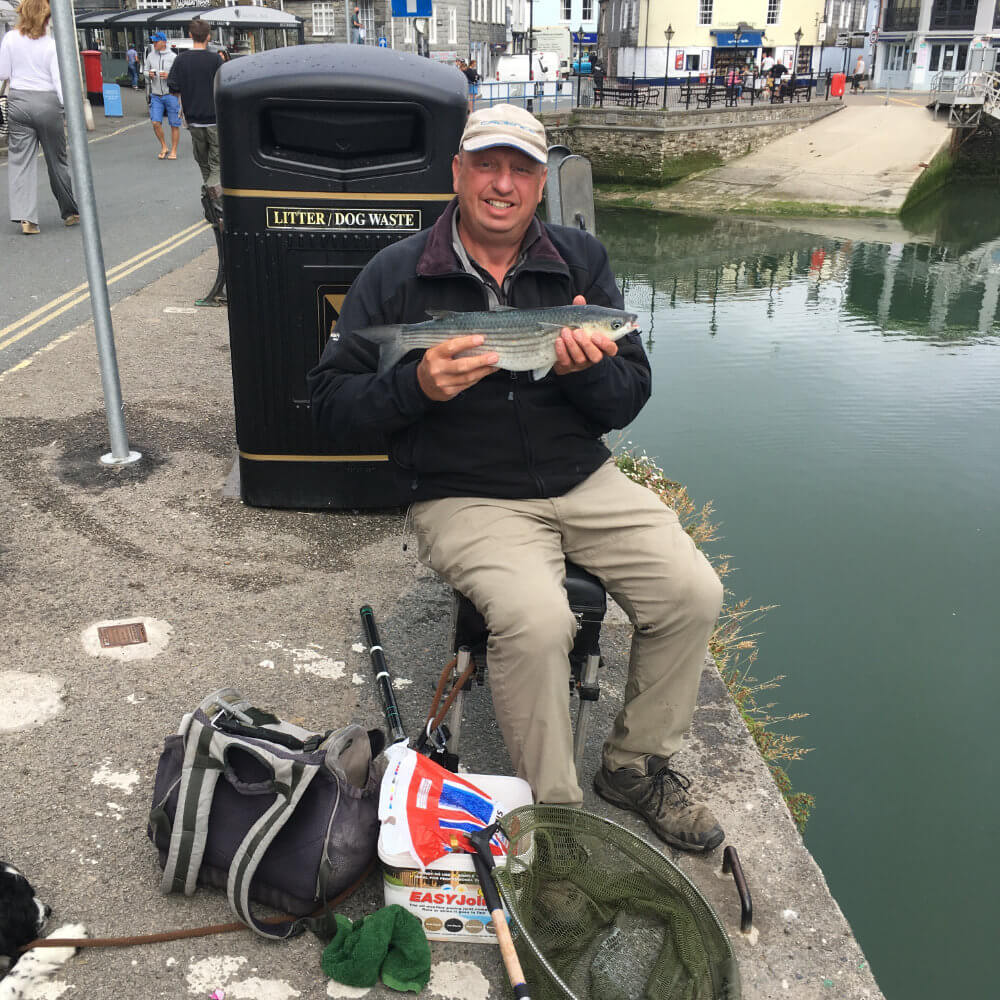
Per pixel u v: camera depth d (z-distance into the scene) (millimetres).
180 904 2293
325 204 3793
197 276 8906
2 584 3639
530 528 2508
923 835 5102
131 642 3309
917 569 7926
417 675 3199
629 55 46938
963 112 34594
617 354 2607
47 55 9953
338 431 2559
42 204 12336
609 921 2195
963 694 6355
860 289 18969
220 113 3670
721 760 2912
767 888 2457
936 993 4121
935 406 11914
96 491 4410
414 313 2594
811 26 49094
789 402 11945
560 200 4734
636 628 2518
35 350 6531
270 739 2275
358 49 3834
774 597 7453
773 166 32000
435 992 2111
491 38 52219
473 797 2262
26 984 2066
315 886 2180
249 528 4129
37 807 2566
